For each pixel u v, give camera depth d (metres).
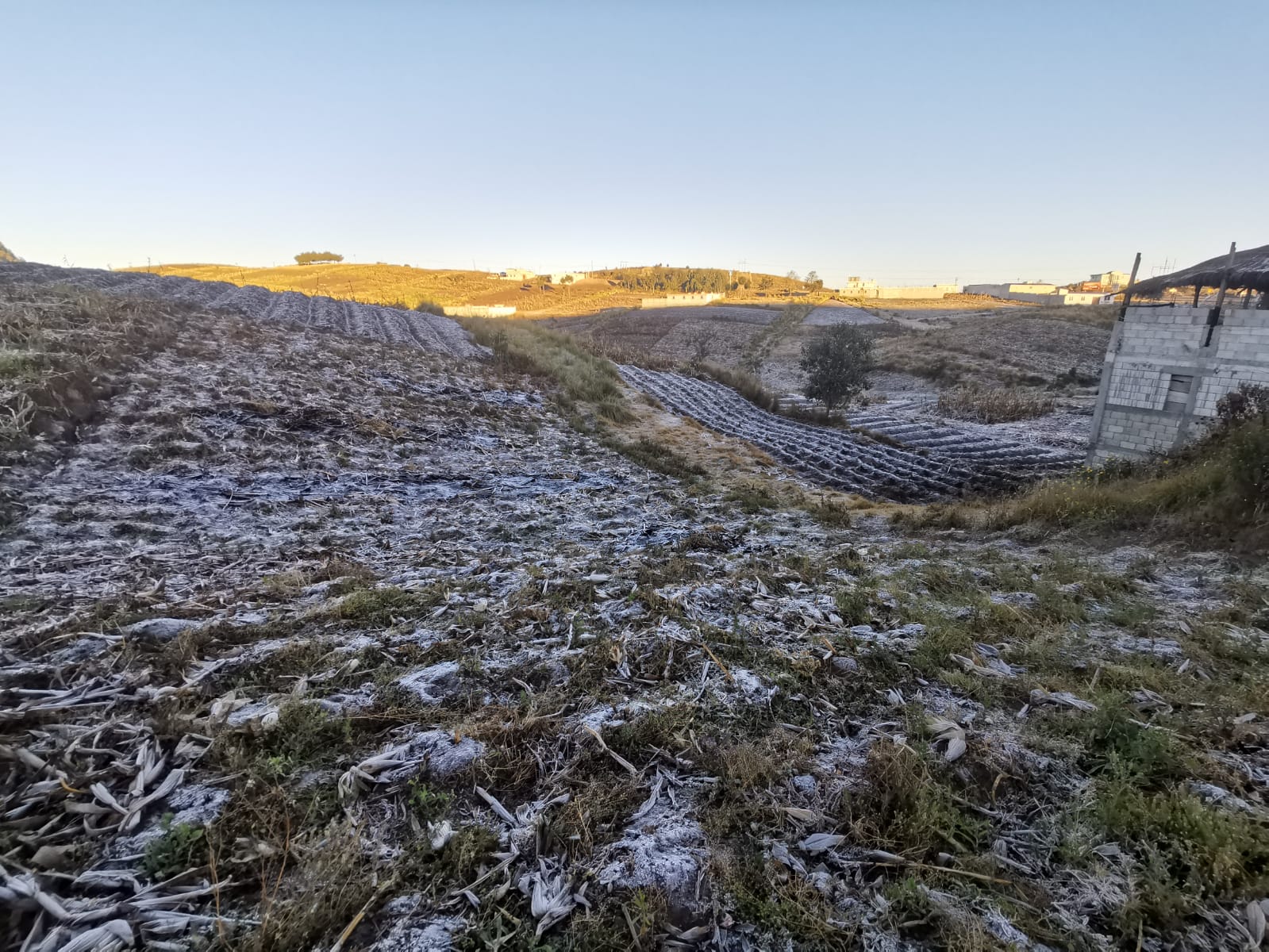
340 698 3.32
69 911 1.99
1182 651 4.26
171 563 5.10
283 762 2.76
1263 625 4.64
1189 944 2.04
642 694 3.58
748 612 4.89
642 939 2.03
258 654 3.66
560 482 10.50
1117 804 2.61
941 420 25.28
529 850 2.42
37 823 2.33
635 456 13.44
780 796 2.75
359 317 23.19
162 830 2.36
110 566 4.86
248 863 2.23
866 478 15.10
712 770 2.93
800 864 2.38
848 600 5.08
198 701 3.18
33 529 5.23
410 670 3.66
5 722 2.78
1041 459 17.77
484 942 2.00
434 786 2.71
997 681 3.83
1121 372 14.04
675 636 4.27
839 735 3.29
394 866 2.28
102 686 3.17
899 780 2.72
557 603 4.87
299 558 5.67
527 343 24.41
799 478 14.48
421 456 10.52
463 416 13.78
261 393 10.95
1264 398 10.70
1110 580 5.62
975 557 6.89
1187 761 2.91
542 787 2.77
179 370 10.88
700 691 3.61
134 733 2.86
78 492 6.22
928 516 9.55
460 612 4.61
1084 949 2.04
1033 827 2.62
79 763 2.64
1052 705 3.52
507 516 8.14
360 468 9.21
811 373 22.92
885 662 4.05
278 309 21.61
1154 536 7.04
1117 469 11.80
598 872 2.30
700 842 2.46
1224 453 7.97
